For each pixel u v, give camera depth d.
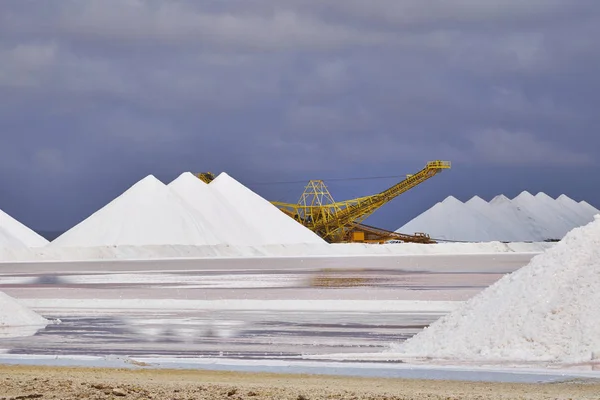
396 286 53.31
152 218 125.56
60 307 41.31
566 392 16.89
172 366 21.97
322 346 27.28
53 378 18.92
